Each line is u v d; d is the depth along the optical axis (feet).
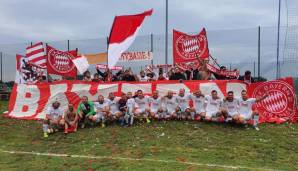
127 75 54.44
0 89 89.45
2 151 36.17
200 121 45.42
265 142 37.86
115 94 51.26
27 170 29.89
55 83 52.90
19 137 42.04
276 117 46.80
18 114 52.80
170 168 29.45
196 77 52.95
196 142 37.70
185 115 46.01
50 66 54.34
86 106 45.14
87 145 37.68
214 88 49.19
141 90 48.83
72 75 55.83
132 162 31.14
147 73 58.59
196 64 56.24
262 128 43.32
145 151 34.83
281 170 29.58
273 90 47.39
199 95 45.85
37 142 39.81
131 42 50.93
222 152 34.55
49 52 54.24
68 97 51.98
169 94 46.50
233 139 38.70
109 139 39.42
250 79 51.57
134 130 42.37
